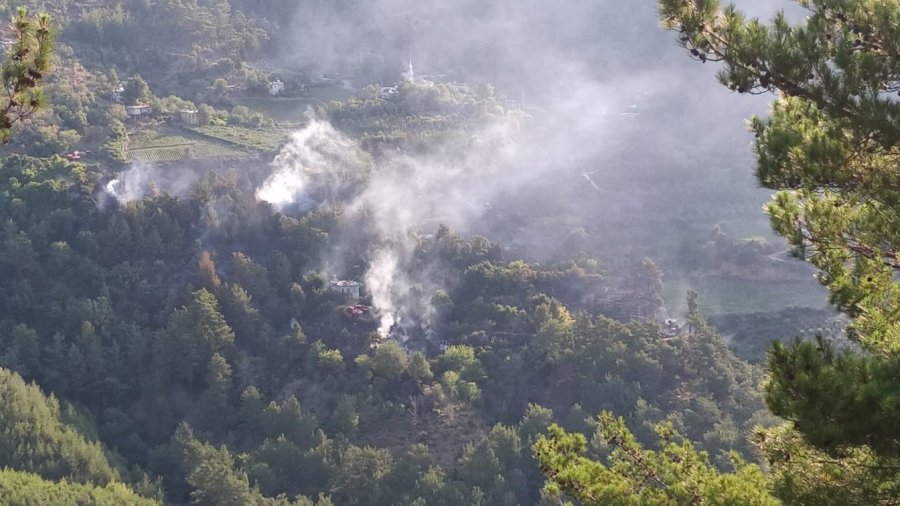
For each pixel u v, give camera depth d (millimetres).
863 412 10953
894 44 13516
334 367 54375
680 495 15461
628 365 51719
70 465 45500
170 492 47688
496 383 53219
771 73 14141
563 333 53906
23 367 53000
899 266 14938
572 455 17125
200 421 52500
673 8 14867
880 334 13852
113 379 53312
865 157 14297
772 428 15680
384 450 47156
